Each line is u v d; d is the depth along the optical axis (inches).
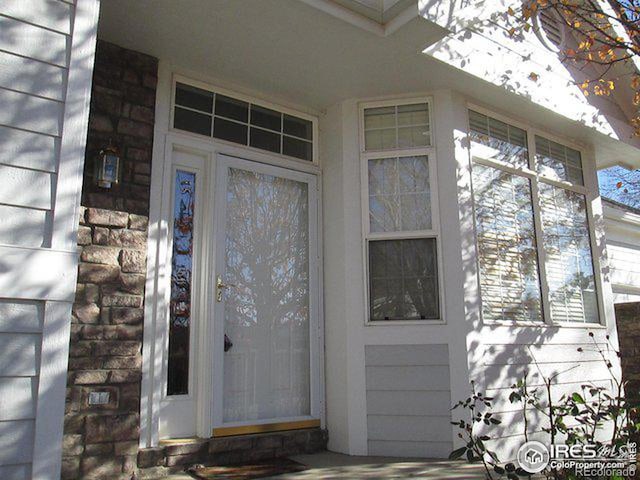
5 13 91.5
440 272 166.1
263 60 157.5
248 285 163.2
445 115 176.1
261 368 161.2
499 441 160.6
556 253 203.5
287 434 157.6
